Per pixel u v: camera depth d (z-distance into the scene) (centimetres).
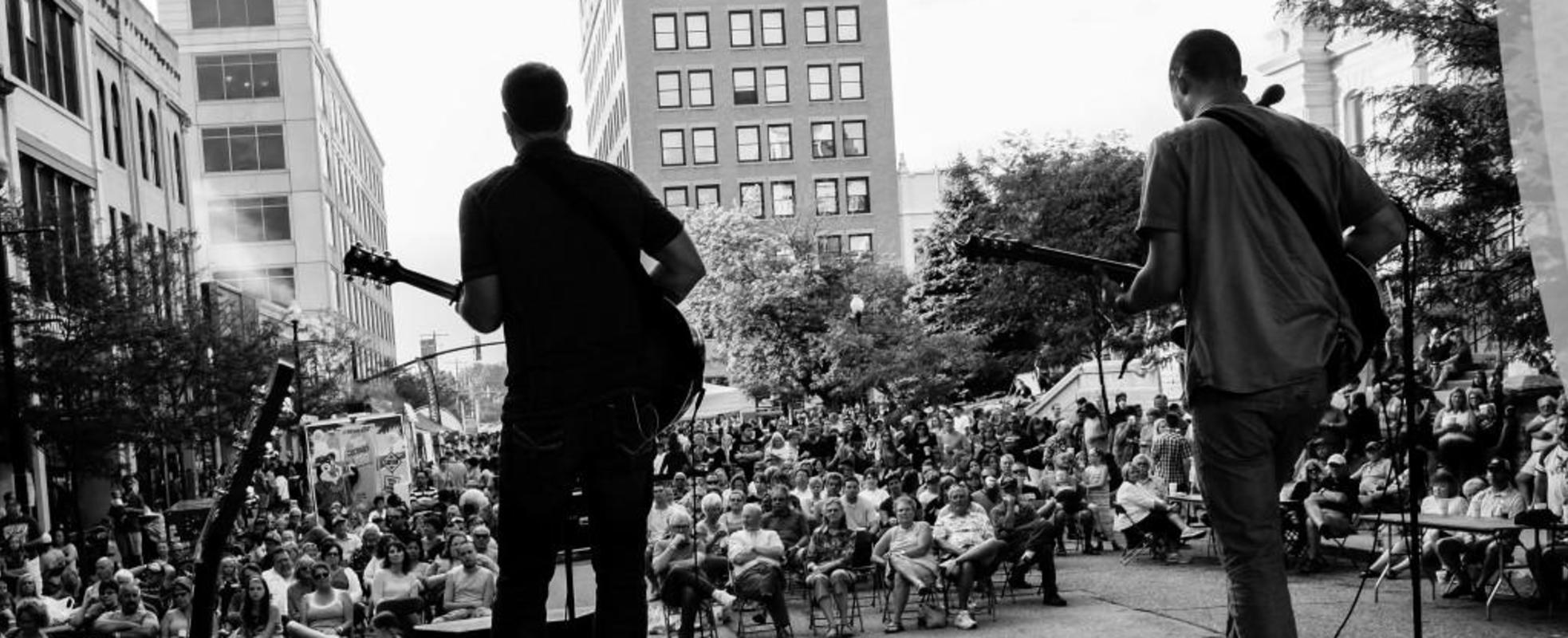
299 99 8581
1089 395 4194
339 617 1598
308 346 5328
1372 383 2361
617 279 353
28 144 3250
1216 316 362
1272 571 361
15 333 2583
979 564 1580
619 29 9944
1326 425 2155
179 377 3002
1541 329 1572
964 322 5628
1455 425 1980
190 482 4184
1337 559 1827
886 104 9688
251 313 4275
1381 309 371
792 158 9612
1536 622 1261
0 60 3162
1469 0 1609
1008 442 2998
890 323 5678
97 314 2638
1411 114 1639
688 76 9594
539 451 348
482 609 1519
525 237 352
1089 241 3828
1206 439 367
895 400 5312
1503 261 1616
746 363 6406
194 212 5081
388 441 3547
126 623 1511
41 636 1534
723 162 9581
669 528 1549
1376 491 1798
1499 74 1591
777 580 1575
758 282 6309
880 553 1617
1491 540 1421
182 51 8550
